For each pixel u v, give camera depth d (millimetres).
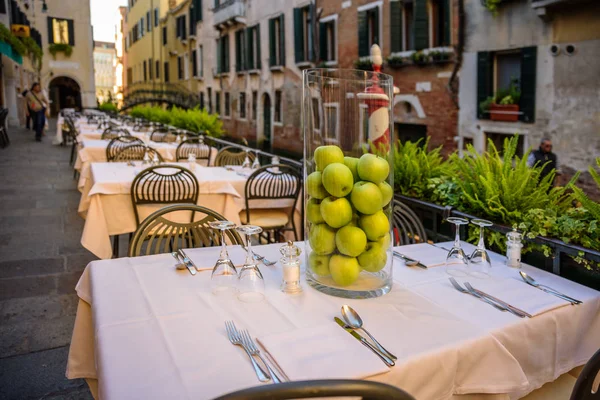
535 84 8812
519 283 1748
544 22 8539
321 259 1598
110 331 1324
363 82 1505
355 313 1430
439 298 1599
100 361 1183
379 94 1512
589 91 7945
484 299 1590
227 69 22094
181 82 28797
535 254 2186
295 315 1440
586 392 1200
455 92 10398
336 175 1470
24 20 23297
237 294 1579
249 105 19844
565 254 2051
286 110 16891
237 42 20641
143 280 1716
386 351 1226
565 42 8258
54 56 32906
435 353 1235
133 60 42625
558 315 1527
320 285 1614
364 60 12445
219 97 23125
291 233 4543
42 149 13508
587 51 7934
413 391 1203
